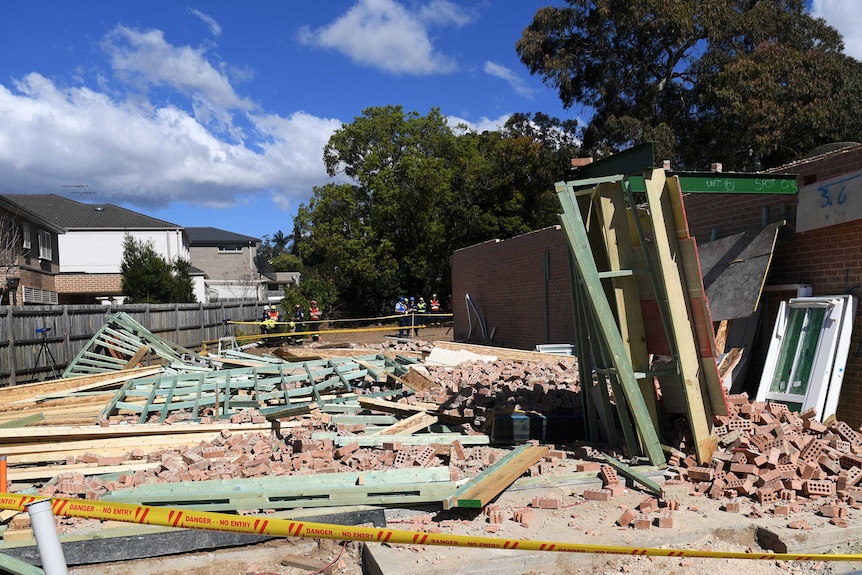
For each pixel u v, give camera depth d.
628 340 7.08
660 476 6.43
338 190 44.81
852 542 5.17
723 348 8.92
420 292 46.06
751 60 27.47
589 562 5.00
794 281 8.50
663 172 6.59
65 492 6.05
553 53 31.97
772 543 5.17
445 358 14.12
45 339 17.48
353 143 46.41
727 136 29.22
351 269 43.81
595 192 7.12
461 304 25.45
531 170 41.53
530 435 7.78
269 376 12.52
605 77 31.66
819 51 27.69
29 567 4.52
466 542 3.23
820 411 7.30
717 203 10.01
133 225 45.91
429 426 8.55
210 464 6.88
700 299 6.50
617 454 7.08
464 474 6.51
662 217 6.55
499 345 21.14
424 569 4.67
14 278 23.17
